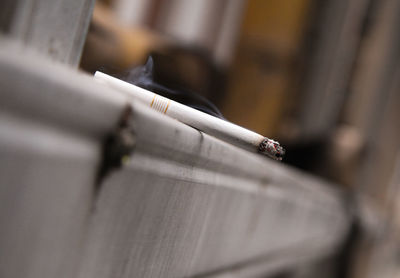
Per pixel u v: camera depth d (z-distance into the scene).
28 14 0.32
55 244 0.26
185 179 0.34
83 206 0.27
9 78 0.24
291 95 1.33
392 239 1.31
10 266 0.25
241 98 1.30
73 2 0.34
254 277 0.55
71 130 0.26
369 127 1.30
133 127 0.28
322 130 1.32
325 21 1.31
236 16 1.17
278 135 1.33
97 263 0.29
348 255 1.03
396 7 1.29
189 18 1.08
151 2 1.03
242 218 0.45
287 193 0.55
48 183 0.25
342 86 1.32
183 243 0.36
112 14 0.97
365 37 1.31
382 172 1.32
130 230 0.30
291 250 0.67
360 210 1.06
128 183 0.29
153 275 0.34
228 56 1.20
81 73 0.27
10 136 0.24
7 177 0.24
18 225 0.25
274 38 1.29
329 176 1.30
